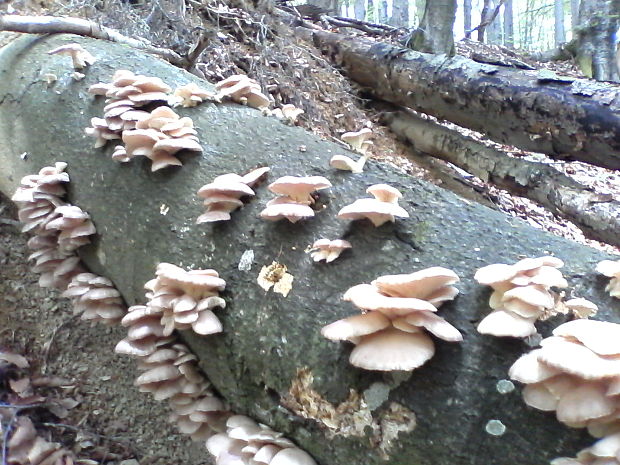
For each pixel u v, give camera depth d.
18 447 1.02
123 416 1.19
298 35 2.43
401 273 0.70
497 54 4.41
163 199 0.92
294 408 0.73
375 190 0.75
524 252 0.69
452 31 2.34
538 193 1.73
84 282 0.98
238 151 0.93
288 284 0.76
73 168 1.04
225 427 0.86
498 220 0.75
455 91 1.84
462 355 0.62
